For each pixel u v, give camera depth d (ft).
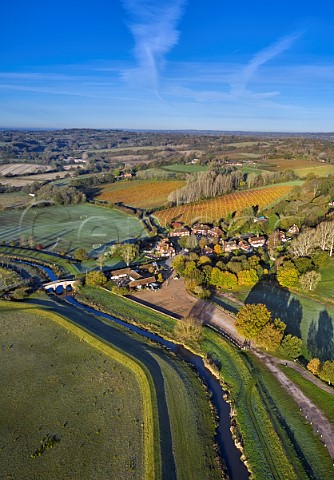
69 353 292.20
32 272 464.65
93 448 202.08
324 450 195.00
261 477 182.80
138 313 352.08
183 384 250.78
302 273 390.01
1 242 575.38
